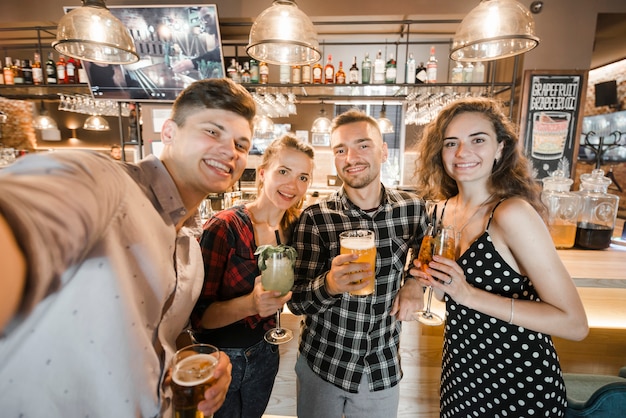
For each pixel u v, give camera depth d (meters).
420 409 1.94
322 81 3.97
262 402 1.42
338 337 1.40
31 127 6.27
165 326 0.80
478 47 2.12
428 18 3.68
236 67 3.81
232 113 0.84
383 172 6.02
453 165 1.27
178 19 3.37
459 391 1.24
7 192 0.38
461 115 1.24
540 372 1.09
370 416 1.41
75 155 0.52
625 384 1.12
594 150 2.54
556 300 1.01
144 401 0.68
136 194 0.67
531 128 3.35
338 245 1.43
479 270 1.16
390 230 1.45
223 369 0.82
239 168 0.91
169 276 0.77
